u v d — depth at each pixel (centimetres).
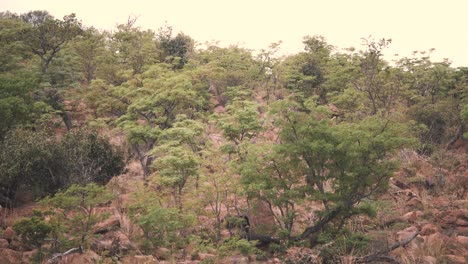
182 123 2067
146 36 3619
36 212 1250
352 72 3183
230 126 1973
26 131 1839
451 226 1580
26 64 2883
